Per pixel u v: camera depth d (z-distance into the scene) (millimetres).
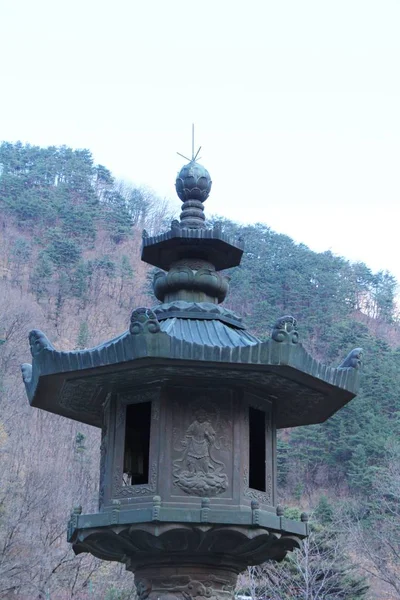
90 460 45781
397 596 30891
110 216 118938
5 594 30781
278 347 7062
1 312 65062
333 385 7797
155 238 8344
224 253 8523
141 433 8688
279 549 7879
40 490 34938
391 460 50000
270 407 8211
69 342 84062
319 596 25594
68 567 32031
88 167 129000
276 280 96312
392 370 74375
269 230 108312
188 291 8336
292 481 65188
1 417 47688
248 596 26047
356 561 32500
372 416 66250
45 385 8047
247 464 7590
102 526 7262
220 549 7559
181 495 7270
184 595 7641
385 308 106938
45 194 118000
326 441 66375
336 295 96750
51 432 48000
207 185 8766
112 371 7473
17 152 129250
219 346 7062
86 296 94750
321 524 32406
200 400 7613
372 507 39656
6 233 105500
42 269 94812
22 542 31812
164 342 6941
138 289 100562
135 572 8047
